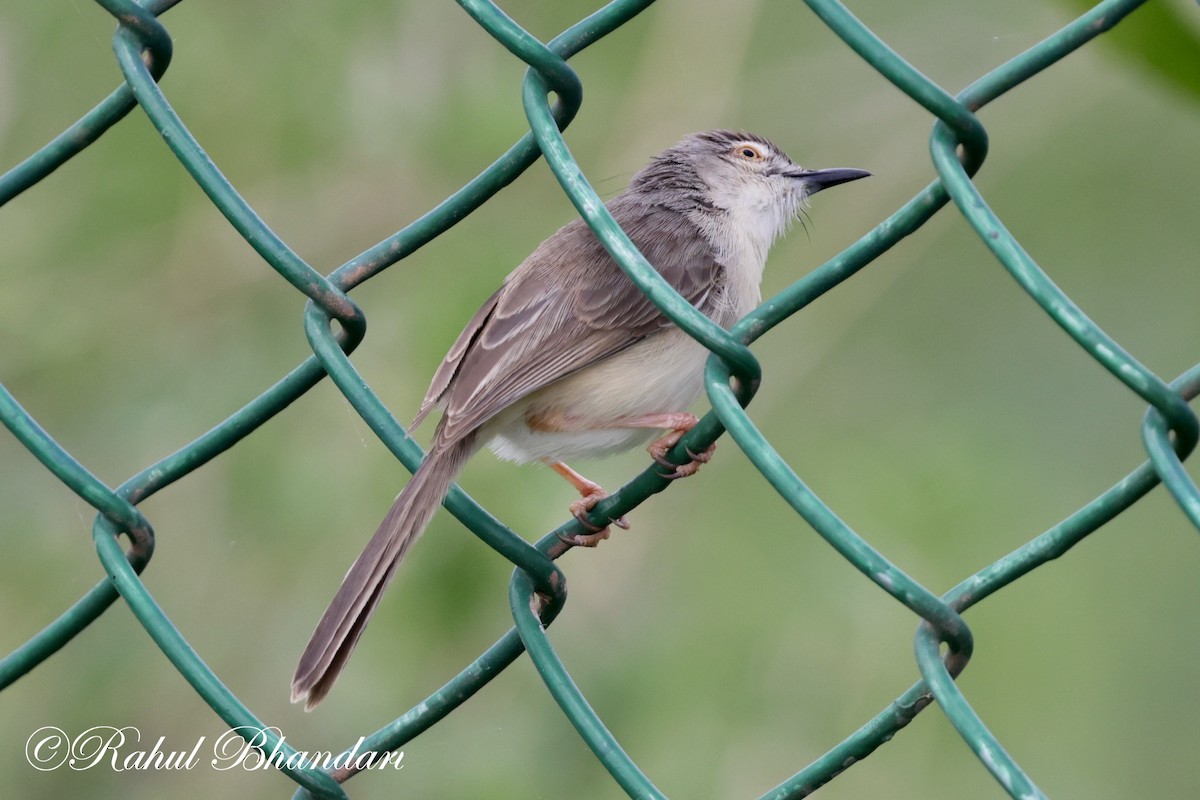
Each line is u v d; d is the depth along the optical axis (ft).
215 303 42.16
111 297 41.78
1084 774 37.24
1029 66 13.83
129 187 41.88
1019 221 45.70
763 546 39.34
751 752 35.88
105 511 19.26
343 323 18.60
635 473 37.93
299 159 41.60
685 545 39.55
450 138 40.32
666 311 15.39
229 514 39.24
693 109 42.91
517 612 17.25
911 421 43.06
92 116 20.12
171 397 40.88
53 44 42.80
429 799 35.27
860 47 14.01
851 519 37.76
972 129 13.93
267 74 41.45
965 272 45.39
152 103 18.89
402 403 36.42
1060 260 45.50
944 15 44.80
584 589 38.47
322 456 38.04
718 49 43.34
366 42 41.37
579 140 43.16
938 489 37.86
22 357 41.22
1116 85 43.45
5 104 42.32
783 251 43.78
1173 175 44.93
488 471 35.09
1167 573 41.65
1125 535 42.24
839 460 39.93
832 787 36.37
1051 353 44.62
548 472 35.42
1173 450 12.98
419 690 35.81
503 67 41.60
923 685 14.35
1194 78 18.65
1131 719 39.11
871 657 36.76
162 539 39.32
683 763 35.78
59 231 41.88
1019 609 38.17
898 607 37.27
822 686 36.68
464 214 18.17
